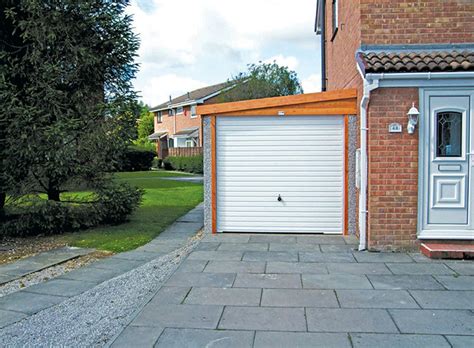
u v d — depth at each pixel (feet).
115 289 18.22
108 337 13.51
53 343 13.14
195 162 93.91
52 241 28.04
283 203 28.55
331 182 28.14
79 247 26.22
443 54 22.94
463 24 23.98
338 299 16.10
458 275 18.85
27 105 27.66
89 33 30.53
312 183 28.30
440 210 23.13
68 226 30.99
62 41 29.30
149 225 33.17
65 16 29.14
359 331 13.26
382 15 24.29
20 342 13.21
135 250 25.57
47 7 28.60
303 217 28.48
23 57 28.30
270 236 27.86
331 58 41.47
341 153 27.96
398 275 18.99
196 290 17.37
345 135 27.61
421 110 22.85
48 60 28.53
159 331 13.50
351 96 27.20
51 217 28.94
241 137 28.63
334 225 28.30
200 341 12.75
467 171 22.84
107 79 32.04
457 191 22.95
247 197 28.81
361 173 23.80
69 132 28.53
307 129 28.12
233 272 19.86
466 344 12.27
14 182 28.68
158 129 150.30
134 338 13.01
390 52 23.99
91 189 32.24
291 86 91.20
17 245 27.12
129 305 16.33
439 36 24.07
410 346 12.21
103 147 30.66
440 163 22.99
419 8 24.11
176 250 25.32
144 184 66.69
